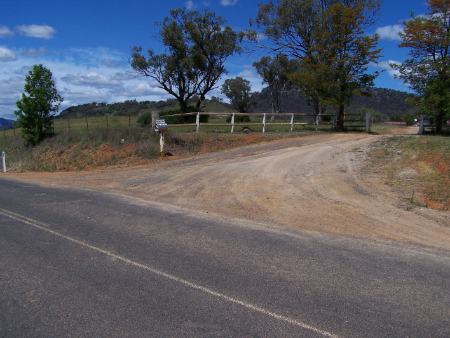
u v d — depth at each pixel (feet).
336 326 11.53
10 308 12.43
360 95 74.54
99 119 171.22
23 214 25.64
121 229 21.91
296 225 23.63
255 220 24.72
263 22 106.01
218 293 13.69
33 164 65.57
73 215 25.39
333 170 39.06
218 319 11.80
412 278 15.48
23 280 14.66
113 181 41.01
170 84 110.63
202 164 47.55
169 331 11.06
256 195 31.89
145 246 18.89
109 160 57.26
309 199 30.19
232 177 38.78
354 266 16.69
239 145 60.23
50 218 24.50
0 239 19.89
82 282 14.51
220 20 110.22
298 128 83.97
